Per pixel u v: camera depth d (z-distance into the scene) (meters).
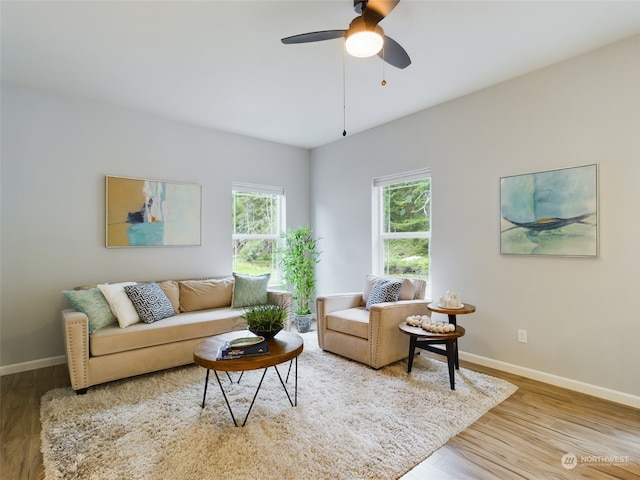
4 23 2.13
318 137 4.53
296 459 1.78
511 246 2.94
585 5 2.01
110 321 2.86
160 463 1.75
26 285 3.06
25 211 3.05
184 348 2.99
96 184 3.38
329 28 2.23
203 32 2.26
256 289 3.76
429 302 3.33
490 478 1.66
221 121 3.92
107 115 3.44
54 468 1.72
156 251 3.74
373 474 1.67
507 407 2.34
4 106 2.97
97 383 2.60
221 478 1.64
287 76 2.87
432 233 3.54
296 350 2.22
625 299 2.38
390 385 2.65
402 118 3.83
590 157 2.52
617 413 2.26
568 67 2.62
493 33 2.29
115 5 1.98
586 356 2.55
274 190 4.77
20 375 2.94
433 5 2.00
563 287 2.67
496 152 3.05
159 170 3.76
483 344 3.14
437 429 2.05
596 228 2.48
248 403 2.38
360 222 4.34
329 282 4.79
